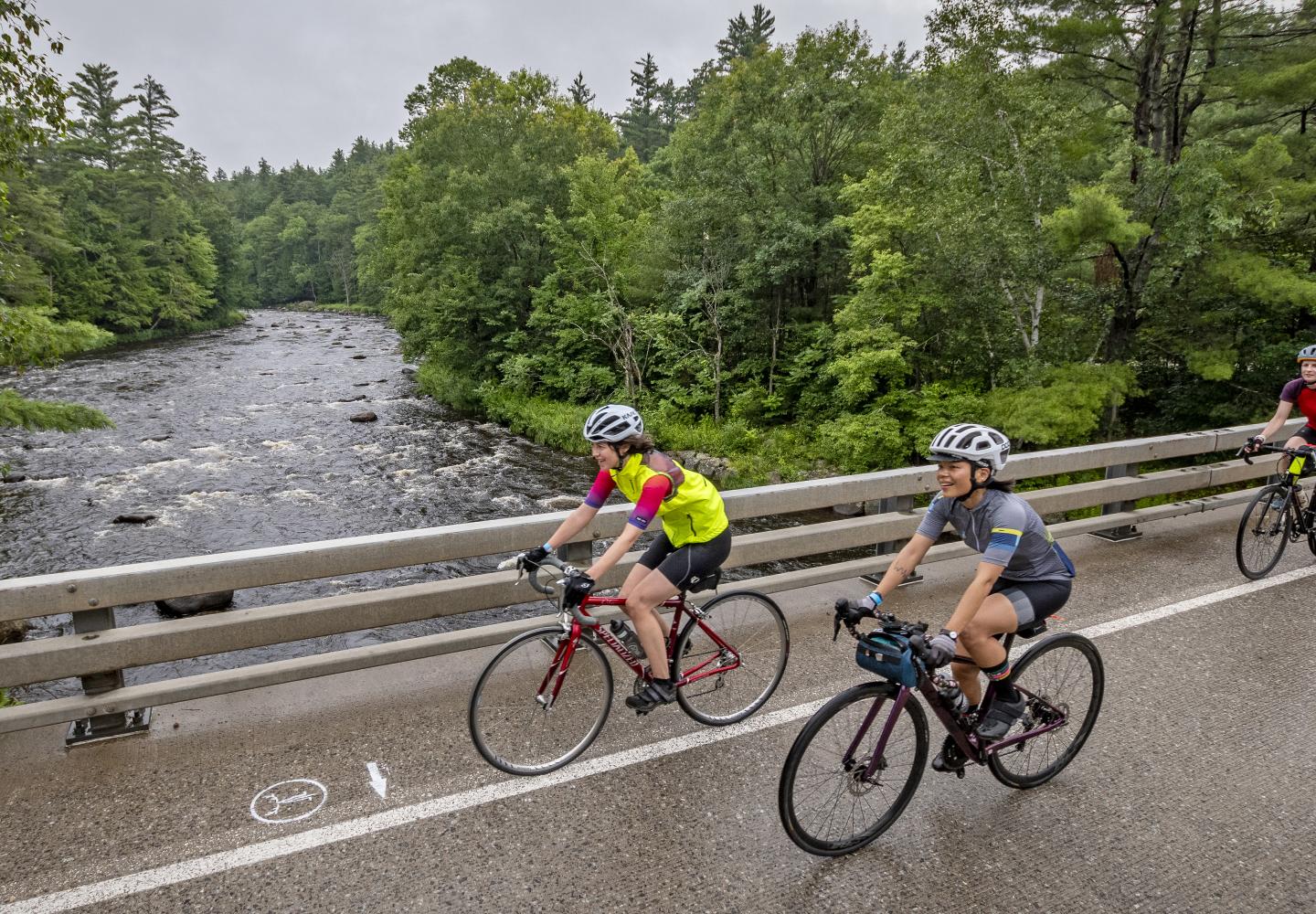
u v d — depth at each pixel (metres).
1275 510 5.93
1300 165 16.08
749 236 25.58
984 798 3.42
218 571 3.89
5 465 10.41
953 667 3.33
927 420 18.53
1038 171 15.85
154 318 64.12
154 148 71.50
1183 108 18.08
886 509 5.86
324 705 4.05
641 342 29.25
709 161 26.92
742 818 3.26
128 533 15.30
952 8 16.30
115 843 3.05
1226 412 17.20
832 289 26.00
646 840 3.12
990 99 16.50
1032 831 3.21
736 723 4.00
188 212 71.56
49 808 3.25
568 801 3.36
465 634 4.44
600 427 3.48
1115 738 3.88
